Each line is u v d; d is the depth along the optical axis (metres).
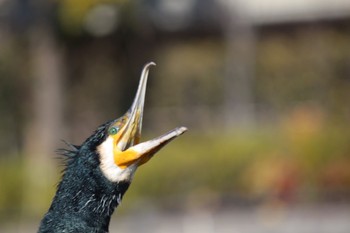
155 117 29.69
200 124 29.86
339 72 28.31
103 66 27.55
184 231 18.88
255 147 22.50
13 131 28.20
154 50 27.66
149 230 18.88
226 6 26.55
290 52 28.28
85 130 28.45
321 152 21.42
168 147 23.36
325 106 27.95
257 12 26.53
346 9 26.48
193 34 27.45
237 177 22.33
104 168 5.93
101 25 25.27
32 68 26.77
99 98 28.48
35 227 20.80
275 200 19.39
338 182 21.03
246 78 27.12
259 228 18.56
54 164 23.52
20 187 22.30
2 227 20.94
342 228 17.92
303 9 26.58
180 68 30.31
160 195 22.48
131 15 25.55
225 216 19.70
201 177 22.66
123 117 6.07
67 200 5.89
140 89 6.11
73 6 24.67
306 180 20.98
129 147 6.00
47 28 25.08
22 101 27.86
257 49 27.73
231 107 27.27
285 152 21.80
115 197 5.95
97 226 5.89
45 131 25.02
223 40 27.78
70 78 27.25
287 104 28.53
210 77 30.20
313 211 19.33
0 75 27.72
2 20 25.88
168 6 26.58
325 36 27.62
